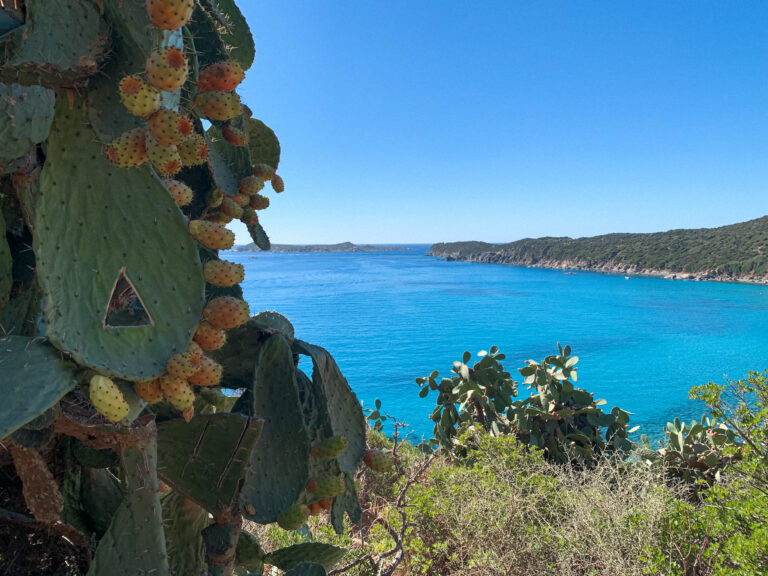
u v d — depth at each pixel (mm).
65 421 1123
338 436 1429
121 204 1073
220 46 1390
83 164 1044
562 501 3605
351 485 1680
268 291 102938
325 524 3361
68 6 967
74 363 1004
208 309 1122
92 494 1497
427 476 4684
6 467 1336
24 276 1192
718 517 2854
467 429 5871
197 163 976
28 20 927
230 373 1470
